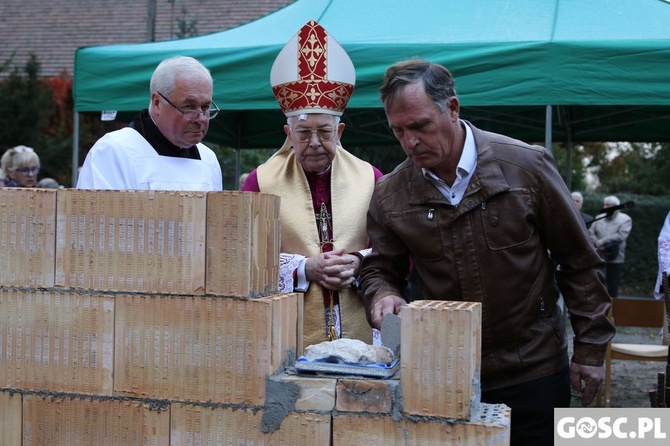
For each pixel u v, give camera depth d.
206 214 1.54
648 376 7.20
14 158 5.29
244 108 4.41
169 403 1.57
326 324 2.59
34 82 12.62
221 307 1.54
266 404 1.54
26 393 1.63
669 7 4.40
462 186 2.23
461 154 2.21
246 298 1.53
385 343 1.68
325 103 2.57
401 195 2.33
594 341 2.33
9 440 1.64
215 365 1.55
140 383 1.58
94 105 4.64
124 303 1.58
